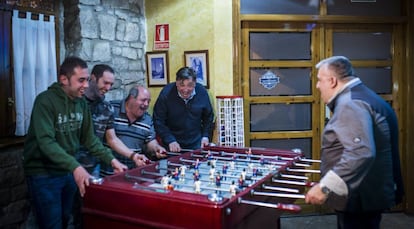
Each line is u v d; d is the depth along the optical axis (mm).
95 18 3400
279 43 3969
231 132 3596
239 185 1989
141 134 2957
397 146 2191
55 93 2369
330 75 2107
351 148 1850
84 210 1869
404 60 4047
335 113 2010
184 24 3846
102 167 2955
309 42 4004
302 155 2773
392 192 2135
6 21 2910
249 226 1833
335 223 3805
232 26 3770
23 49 2990
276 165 2445
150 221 1679
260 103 3986
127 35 3754
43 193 2436
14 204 2910
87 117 2602
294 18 3873
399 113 4074
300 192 2494
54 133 2322
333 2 3969
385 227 3713
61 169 2471
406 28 4016
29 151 2430
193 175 2223
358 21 3943
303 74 4027
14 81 2980
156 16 3945
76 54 3312
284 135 4016
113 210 1780
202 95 3498
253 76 3971
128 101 2877
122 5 3680
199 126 3510
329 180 1852
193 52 3822
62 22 3408
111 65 3562
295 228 3688
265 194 1850
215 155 2859
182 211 1600
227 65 3785
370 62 4066
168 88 3445
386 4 4031
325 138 2102
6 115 2957
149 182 2102
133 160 2637
